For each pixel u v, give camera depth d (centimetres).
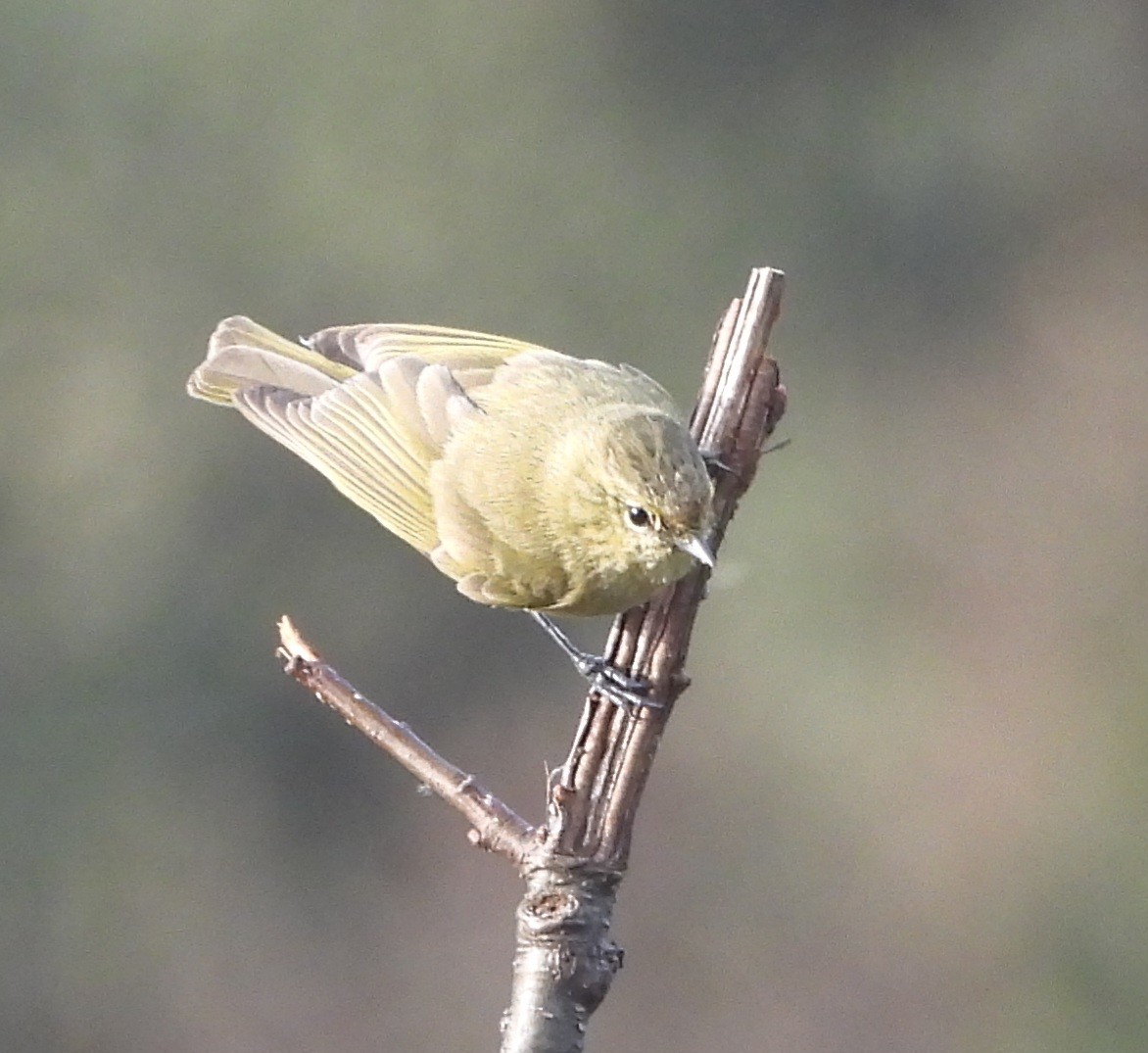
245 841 1870
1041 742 1838
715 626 1916
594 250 2061
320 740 1892
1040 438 2028
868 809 1822
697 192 2094
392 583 1930
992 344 2073
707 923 1755
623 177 2073
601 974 467
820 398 2058
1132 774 1792
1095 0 2127
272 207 2019
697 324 2072
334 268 2019
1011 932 1716
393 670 1905
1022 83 2133
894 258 2100
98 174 1998
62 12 1992
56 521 1944
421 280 2033
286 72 2016
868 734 1872
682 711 1877
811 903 1769
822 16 2102
